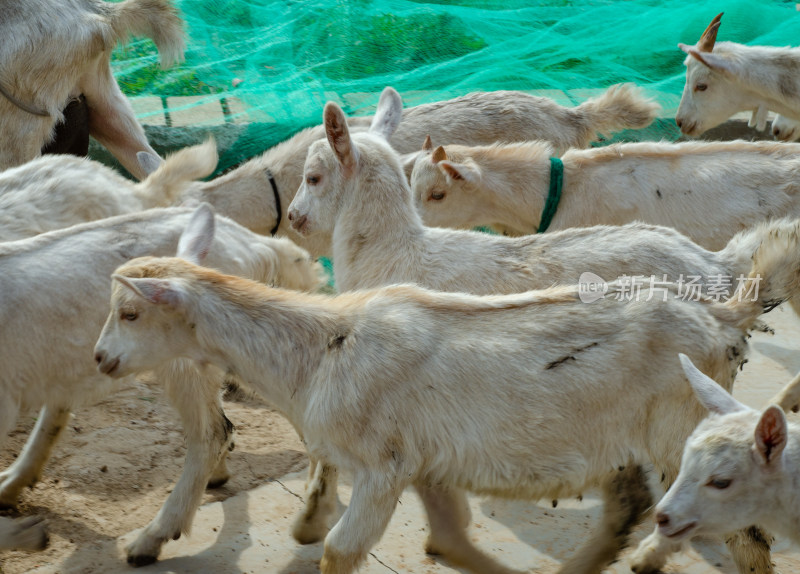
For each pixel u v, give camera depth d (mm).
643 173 6590
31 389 4945
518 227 6836
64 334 4926
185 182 6523
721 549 5059
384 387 4258
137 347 4410
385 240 5551
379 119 6320
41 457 5336
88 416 6250
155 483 5621
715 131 10320
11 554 4910
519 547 5066
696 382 4082
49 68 7980
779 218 6449
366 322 4383
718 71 8461
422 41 10320
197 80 10328
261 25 10414
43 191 5824
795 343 7277
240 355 4426
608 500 4488
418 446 4285
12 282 4840
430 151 6770
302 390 4402
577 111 8328
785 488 3947
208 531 5191
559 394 4234
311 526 5062
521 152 6664
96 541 5074
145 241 5168
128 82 10352
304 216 5848
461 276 5309
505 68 10102
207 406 5090
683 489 3967
